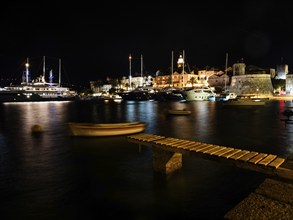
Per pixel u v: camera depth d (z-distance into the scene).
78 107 76.88
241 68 123.12
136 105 79.06
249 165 8.60
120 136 22.70
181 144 11.38
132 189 10.73
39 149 18.48
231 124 32.03
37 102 115.69
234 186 10.88
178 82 134.50
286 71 129.25
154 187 10.88
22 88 123.06
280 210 6.79
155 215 8.60
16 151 17.92
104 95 145.12
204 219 8.30
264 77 103.69
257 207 7.10
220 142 20.59
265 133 24.94
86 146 19.09
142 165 14.10
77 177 12.37
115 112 55.47
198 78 137.88
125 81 170.38
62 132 26.69
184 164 13.74
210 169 12.95
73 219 8.44
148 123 33.62
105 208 9.17
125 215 8.66
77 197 10.08
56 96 131.38
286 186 8.17
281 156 16.02
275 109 55.78
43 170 13.54
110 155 16.38
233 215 6.93
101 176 12.45
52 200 9.84
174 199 9.74
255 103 60.25
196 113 47.66
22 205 9.45
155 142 11.88
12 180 12.05
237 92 107.62
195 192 10.30
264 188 8.19
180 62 148.75
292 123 32.72
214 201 9.52
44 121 38.78
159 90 110.75
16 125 33.56
